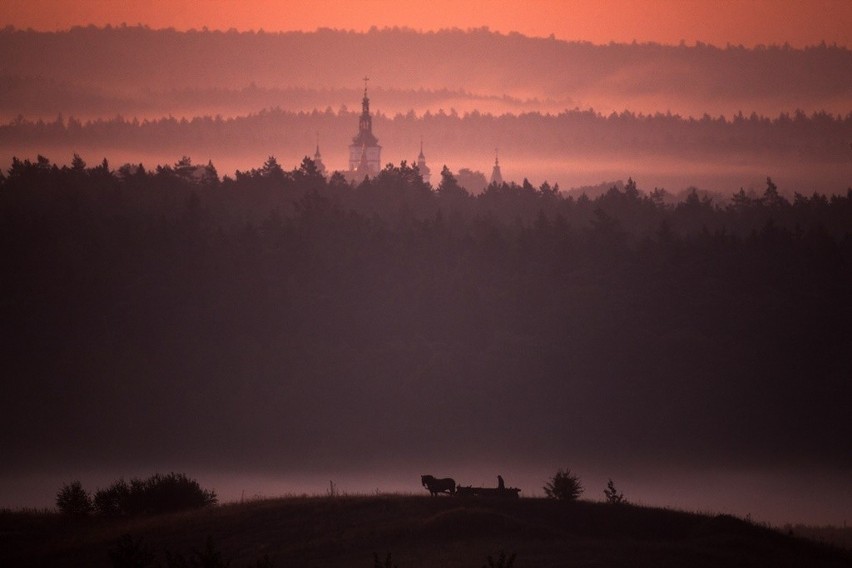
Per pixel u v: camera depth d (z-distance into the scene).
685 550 163.38
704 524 179.75
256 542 177.12
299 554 168.38
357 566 158.38
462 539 169.25
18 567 174.75
